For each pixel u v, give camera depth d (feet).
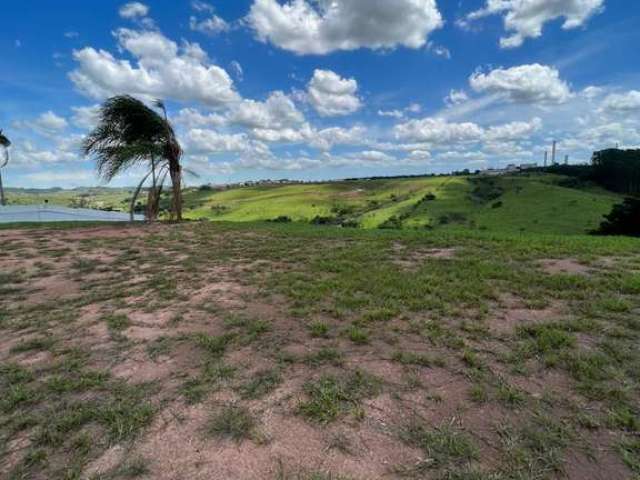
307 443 6.77
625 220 109.60
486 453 6.40
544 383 8.43
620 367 8.94
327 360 9.78
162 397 8.32
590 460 6.23
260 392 8.40
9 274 19.70
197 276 18.99
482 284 15.93
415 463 6.23
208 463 6.36
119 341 11.33
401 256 22.77
